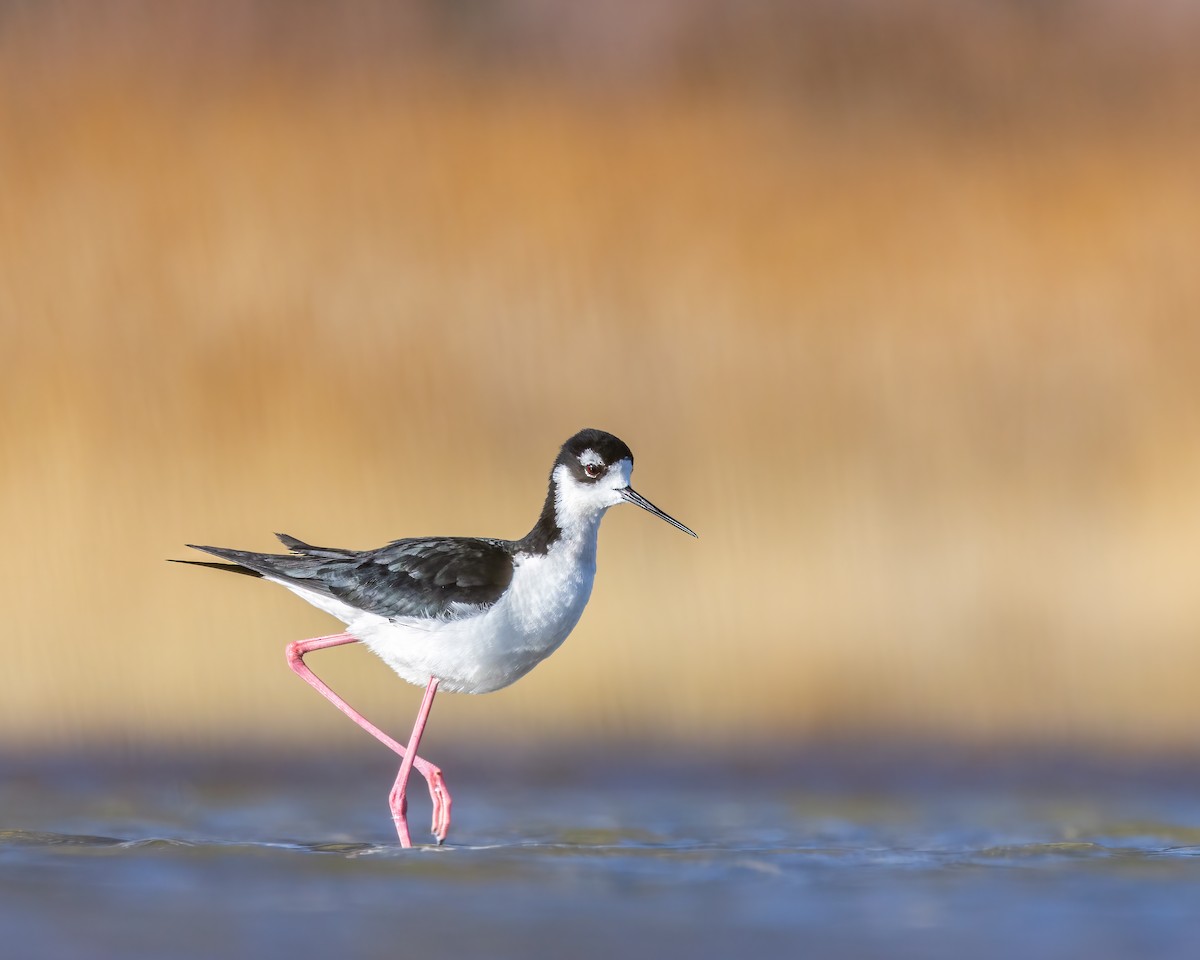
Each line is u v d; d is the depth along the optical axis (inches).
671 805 436.5
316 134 829.2
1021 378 685.9
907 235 780.0
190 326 671.1
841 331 705.6
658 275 735.7
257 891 301.0
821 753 513.7
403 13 1042.7
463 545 381.1
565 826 398.9
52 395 624.4
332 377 652.7
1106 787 465.4
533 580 377.4
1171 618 583.2
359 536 582.2
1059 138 903.1
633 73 1025.5
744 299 722.2
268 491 594.6
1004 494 629.9
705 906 291.9
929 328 711.1
